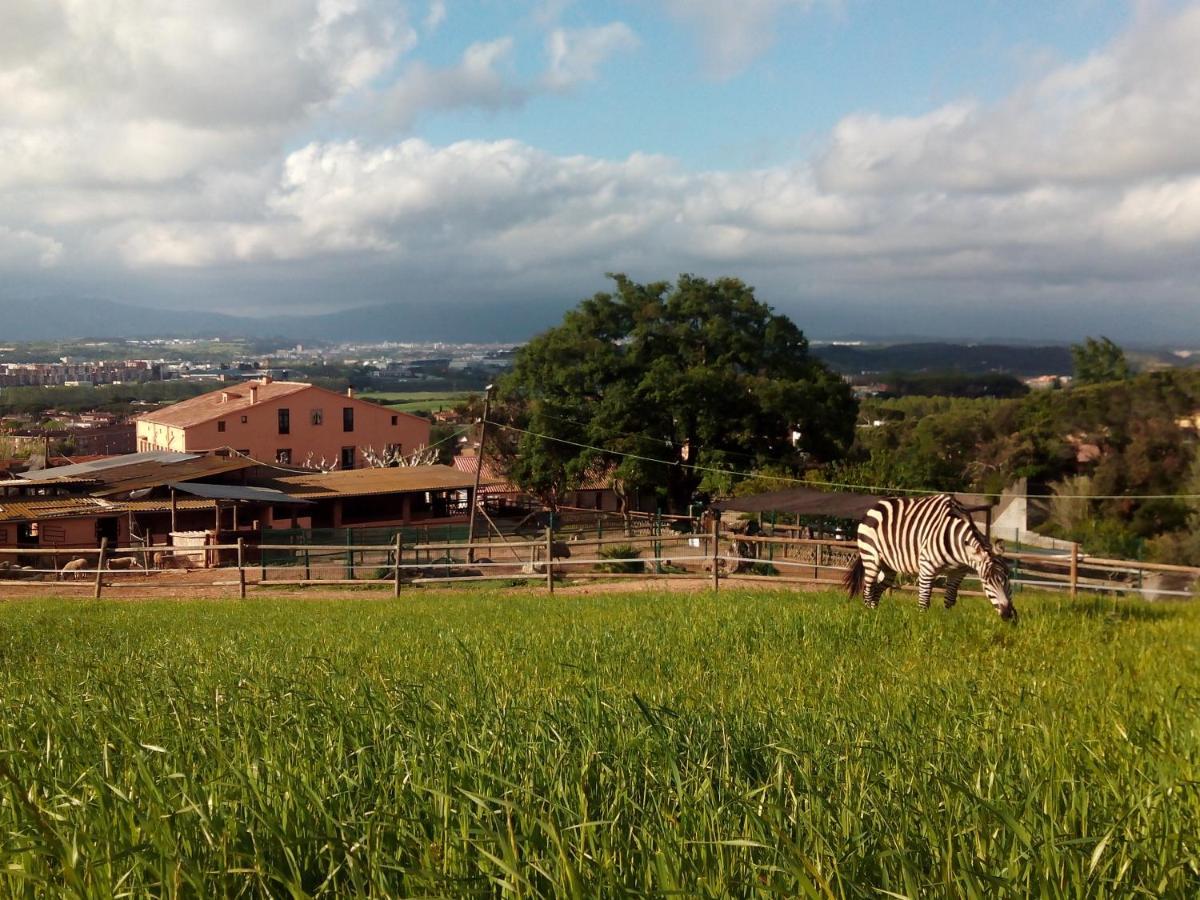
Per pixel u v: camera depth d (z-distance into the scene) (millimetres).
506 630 12773
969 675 8094
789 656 9609
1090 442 44844
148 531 43000
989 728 5148
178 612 19094
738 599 16375
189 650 11094
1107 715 5660
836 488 37625
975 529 12711
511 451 57500
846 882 2664
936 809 3436
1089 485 40281
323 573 31156
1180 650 9672
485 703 5574
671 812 3236
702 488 48094
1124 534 34375
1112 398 44062
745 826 3133
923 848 2973
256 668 8227
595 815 3268
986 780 3826
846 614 12359
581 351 52219
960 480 43875
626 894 2533
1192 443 40250
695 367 49812
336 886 2627
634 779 3686
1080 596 16125
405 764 3705
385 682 6688
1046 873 2670
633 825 3109
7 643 12891
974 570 12773
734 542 27641
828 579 22656
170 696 5707
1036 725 5219
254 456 69812
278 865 2793
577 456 51094
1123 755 4375
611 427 49750
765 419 49594
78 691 6551
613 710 5172
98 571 24984
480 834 2875
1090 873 2650
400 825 3018
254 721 4699
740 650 10094
